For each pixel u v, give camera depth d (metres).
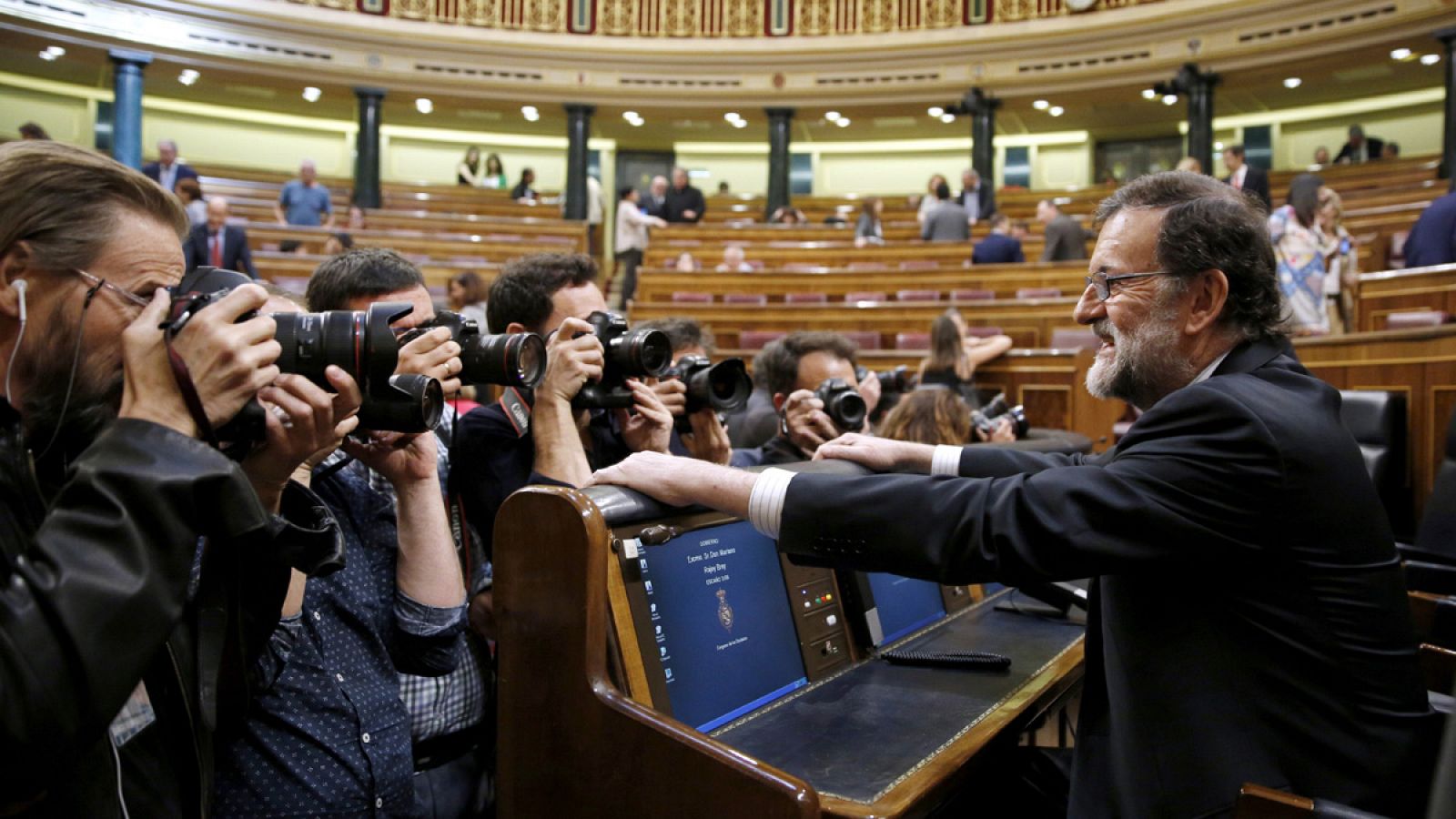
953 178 15.53
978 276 7.23
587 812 1.04
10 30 10.70
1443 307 4.05
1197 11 10.69
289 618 1.15
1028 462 1.53
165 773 0.87
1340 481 1.09
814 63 12.34
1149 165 14.77
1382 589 1.11
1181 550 1.06
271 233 8.80
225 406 0.78
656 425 1.70
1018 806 1.57
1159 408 1.13
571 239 10.82
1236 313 1.22
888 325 6.59
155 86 13.50
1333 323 5.18
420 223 10.62
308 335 0.91
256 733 1.19
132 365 0.76
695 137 15.32
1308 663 1.08
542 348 1.32
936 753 1.10
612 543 1.11
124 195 0.83
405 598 1.34
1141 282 1.24
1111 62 11.27
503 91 12.48
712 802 0.96
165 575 0.71
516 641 1.11
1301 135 13.92
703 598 1.20
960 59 11.91
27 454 0.79
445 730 1.47
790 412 2.02
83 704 0.67
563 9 12.51
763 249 9.07
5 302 0.79
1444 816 0.54
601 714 1.03
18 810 0.72
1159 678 1.13
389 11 12.09
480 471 1.58
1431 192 8.20
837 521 1.13
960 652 1.46
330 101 14.18
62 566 0.68
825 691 1.30
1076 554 1.05
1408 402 3.47
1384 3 9.78
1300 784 1.07
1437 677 1.44
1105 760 1.21
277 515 0.93
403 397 0.94
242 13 11.51
